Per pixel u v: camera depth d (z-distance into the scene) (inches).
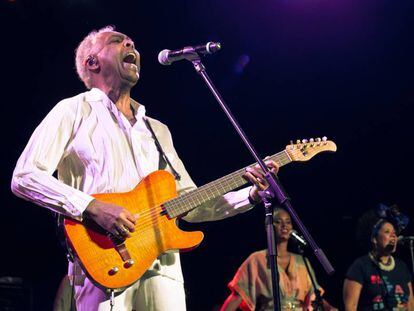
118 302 128.3
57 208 125.3
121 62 143.6
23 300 266.7
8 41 277.0
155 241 130.6
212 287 307.6
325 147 152.1
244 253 310.8
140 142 139.9
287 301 213.3
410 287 222.4
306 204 316.5
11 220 294.7
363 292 219.8
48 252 298.0
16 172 127.9
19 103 285.1
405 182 301.9
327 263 127.0
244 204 144.1
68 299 139.0
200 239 134.6
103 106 139.6
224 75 302.0
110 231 124.7
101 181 132.0
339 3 286.7
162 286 131.5
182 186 145.3
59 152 131.9
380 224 222.5
